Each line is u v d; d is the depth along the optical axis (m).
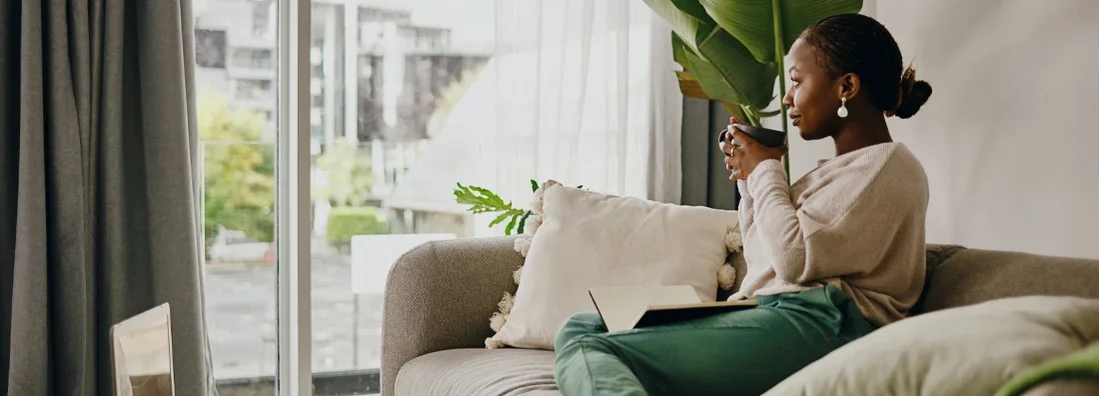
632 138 3.30
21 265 2.53
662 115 3.30
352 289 3.39
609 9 3.23
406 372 2.33
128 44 2.77
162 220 2.72
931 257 1.87
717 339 1.55
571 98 3.22
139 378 1.85
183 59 2.79
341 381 3.44
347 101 3.38
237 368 3.22
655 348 1.54
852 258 1.62
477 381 2.00
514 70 3.18
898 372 0.96
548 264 2.39
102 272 2.71
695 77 2.81
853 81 1.75
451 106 3.46
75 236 2.61
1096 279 1.48
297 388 3.04
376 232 3.42
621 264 2.36
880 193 1.64
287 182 3.20
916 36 2.56
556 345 1.81
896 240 1.68
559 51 3.21
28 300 2.53
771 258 1.71
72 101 2.62
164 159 2.72
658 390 1.53
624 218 2.44
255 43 3.23
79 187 2.62
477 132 3.48
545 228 2.48
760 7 2.40
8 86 2.62
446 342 2.45
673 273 2.33
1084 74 2.01
